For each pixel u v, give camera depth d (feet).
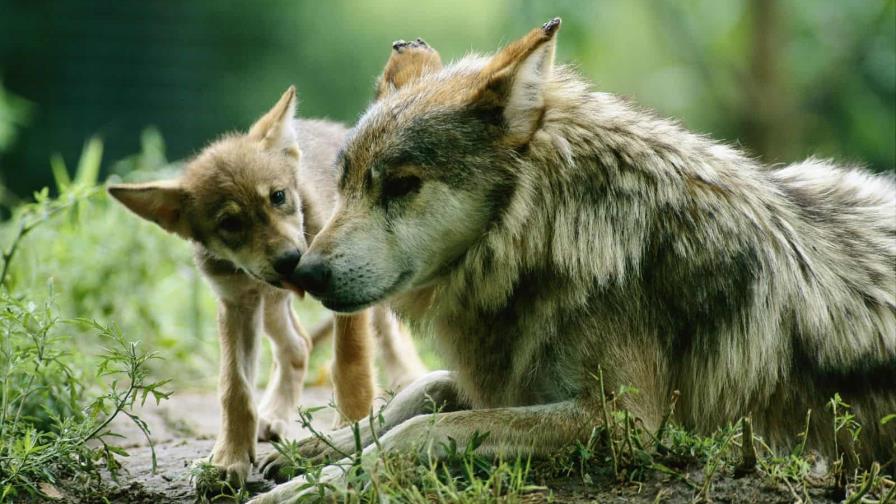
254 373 32.68
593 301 28.04
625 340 28.04
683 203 28.73
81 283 48.34
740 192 29.60
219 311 32.50
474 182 28.32
